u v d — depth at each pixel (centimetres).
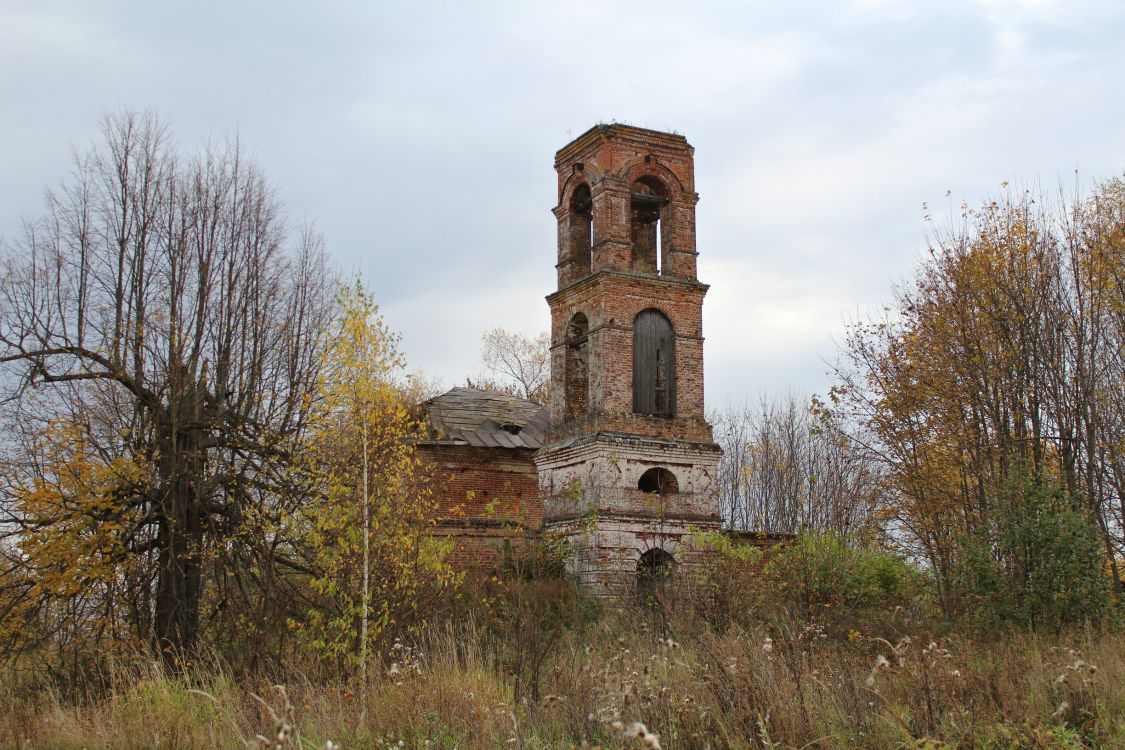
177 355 2291
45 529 2089
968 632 2017
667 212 3441
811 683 1185
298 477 2133
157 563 2156
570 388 3419
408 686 1271
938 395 2850
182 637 2062
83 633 2038
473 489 3475
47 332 2259
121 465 2109
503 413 3756
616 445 3128
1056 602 1980
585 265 3516
